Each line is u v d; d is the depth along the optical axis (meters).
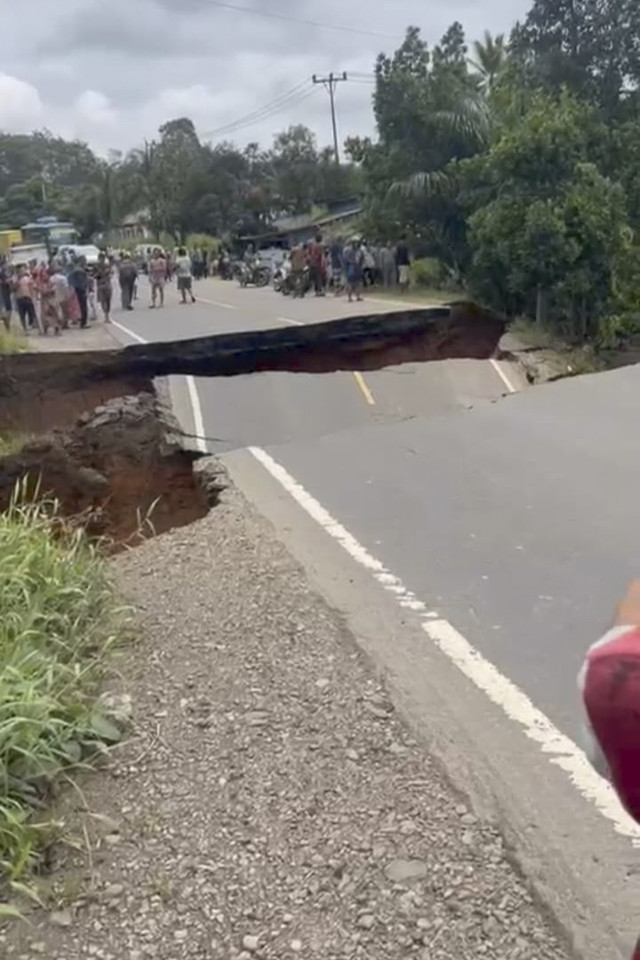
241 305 29.95
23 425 17.89
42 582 4.57
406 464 8.76
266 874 2.85
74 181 124.38
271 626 4.71
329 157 78.38
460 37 32.75
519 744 3.59
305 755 3.48
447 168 30.45
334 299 30.19
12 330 22.80
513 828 3.04
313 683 4.07
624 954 2.50
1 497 13.85
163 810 3.16
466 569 5.65
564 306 25.45
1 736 3.17
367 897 2.73
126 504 13.53
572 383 13.53
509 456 8.85
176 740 3.61
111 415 15.80
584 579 5.40
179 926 2.66
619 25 39.72
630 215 27.81
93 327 24.53
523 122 26.81
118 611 4.75
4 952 2.58
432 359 24.11
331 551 6.06
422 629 4.73
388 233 32.88
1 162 123.62
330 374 20.20
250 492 8.00
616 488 7.41
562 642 4.55
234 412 16.91
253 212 76.19
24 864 2.83
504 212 25.55
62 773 3.33
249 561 5.82
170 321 25.38
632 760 1.26
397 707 3.86
